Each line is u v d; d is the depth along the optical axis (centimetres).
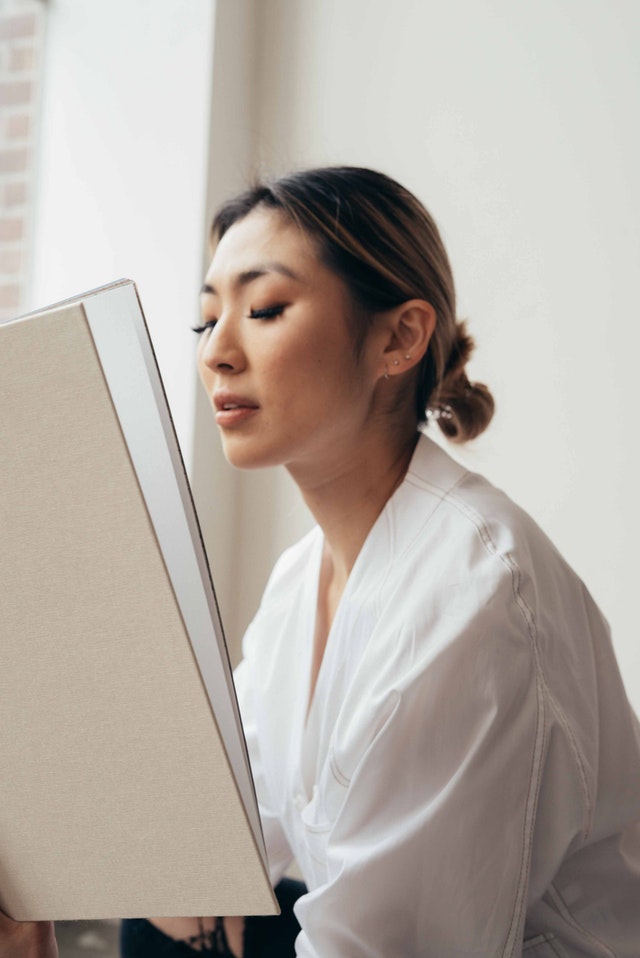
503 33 200
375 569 87
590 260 193
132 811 58
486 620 75
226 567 226
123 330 59
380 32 212
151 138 218
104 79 223
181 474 59
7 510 54
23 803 60
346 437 87
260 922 110
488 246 201
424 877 73
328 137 218
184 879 58
